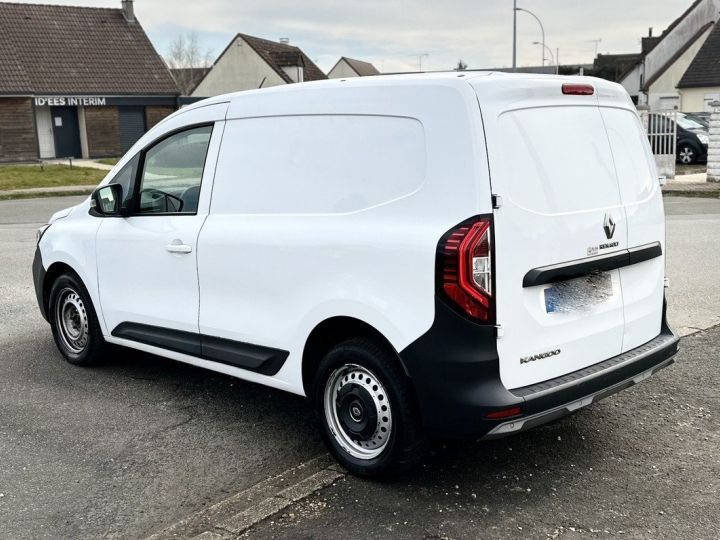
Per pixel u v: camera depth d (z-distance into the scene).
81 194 24.53
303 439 4.68
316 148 4.22
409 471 4.15
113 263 5.54
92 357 6.01
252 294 4.51
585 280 4.00
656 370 4.41
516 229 3.58
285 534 3.52
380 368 3.86
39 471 4.26
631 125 4.43
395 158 3.84
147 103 41.78
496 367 3.56
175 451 4.51
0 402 5.34
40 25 41.22
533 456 4.34
